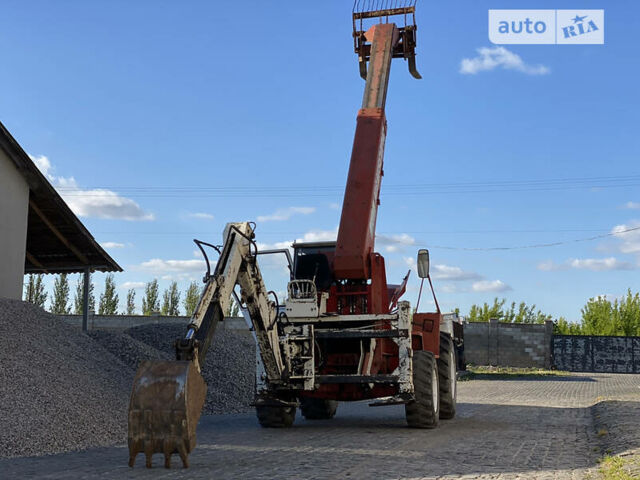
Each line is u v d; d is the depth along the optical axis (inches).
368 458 279.7
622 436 342.6
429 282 441.4
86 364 468.1
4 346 413.4
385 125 454.9
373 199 424.2
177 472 239.0
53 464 261.9
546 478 238.1
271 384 395.2
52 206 668.7
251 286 325.4
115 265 786.2
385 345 426.9
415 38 491.2
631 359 1572.3
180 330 724.7
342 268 411.2
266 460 271.9
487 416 494.0
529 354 1593.3
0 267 595.8
